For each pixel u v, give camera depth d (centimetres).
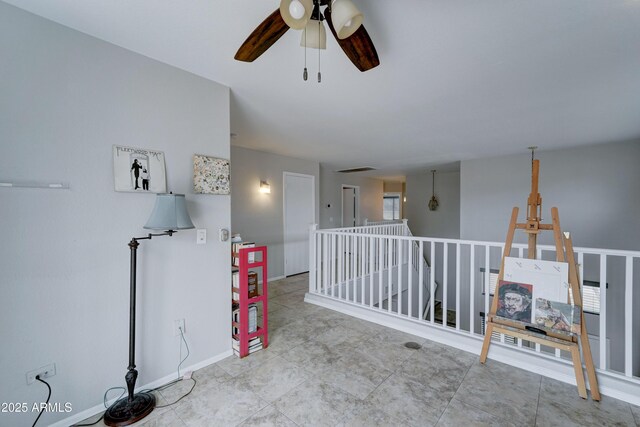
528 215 226
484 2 138
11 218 146
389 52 183
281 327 306
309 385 204
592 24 154
